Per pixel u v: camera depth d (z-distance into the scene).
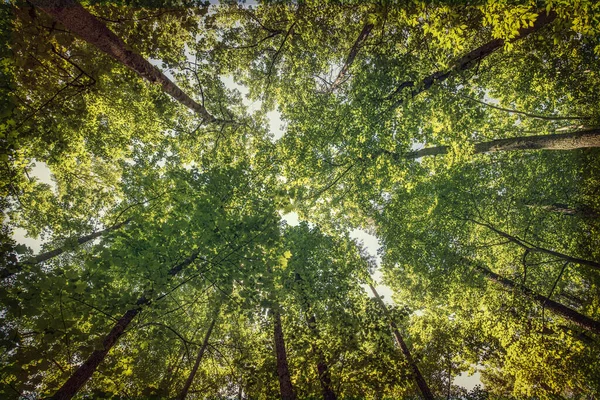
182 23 7.07
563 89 9.93
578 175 9.84
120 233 5.28
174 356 11.56
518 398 13.13
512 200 11.36
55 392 4.41
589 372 9.69
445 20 5.22
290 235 8.13
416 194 11.35
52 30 5.02
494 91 11.16
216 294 5.67
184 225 5.56
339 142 9.37
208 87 11.08
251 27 10.22
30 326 4.38
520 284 10.52
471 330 15.34
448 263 11.48
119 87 8.36
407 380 9.01
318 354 8.31
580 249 9.98
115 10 6.12
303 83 10.79
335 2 8.45
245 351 9.41
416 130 8.12
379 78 7.64
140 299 5.21
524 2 4.88
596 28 4.11
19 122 5.53
